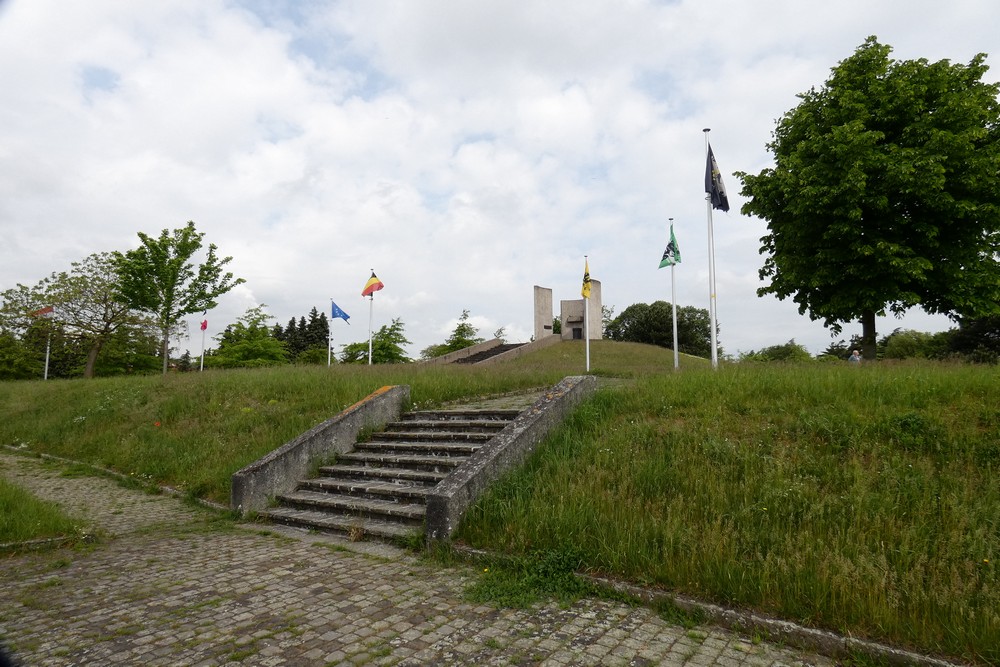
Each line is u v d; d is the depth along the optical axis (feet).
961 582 14.87
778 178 60.23
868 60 58.49
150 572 19.76
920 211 55.36
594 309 168.04
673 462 24.03
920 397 27.20
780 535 18.13
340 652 13.66
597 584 17.29
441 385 49.01
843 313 61.05
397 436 34.91
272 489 29.78
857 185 51.47
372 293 99.50
